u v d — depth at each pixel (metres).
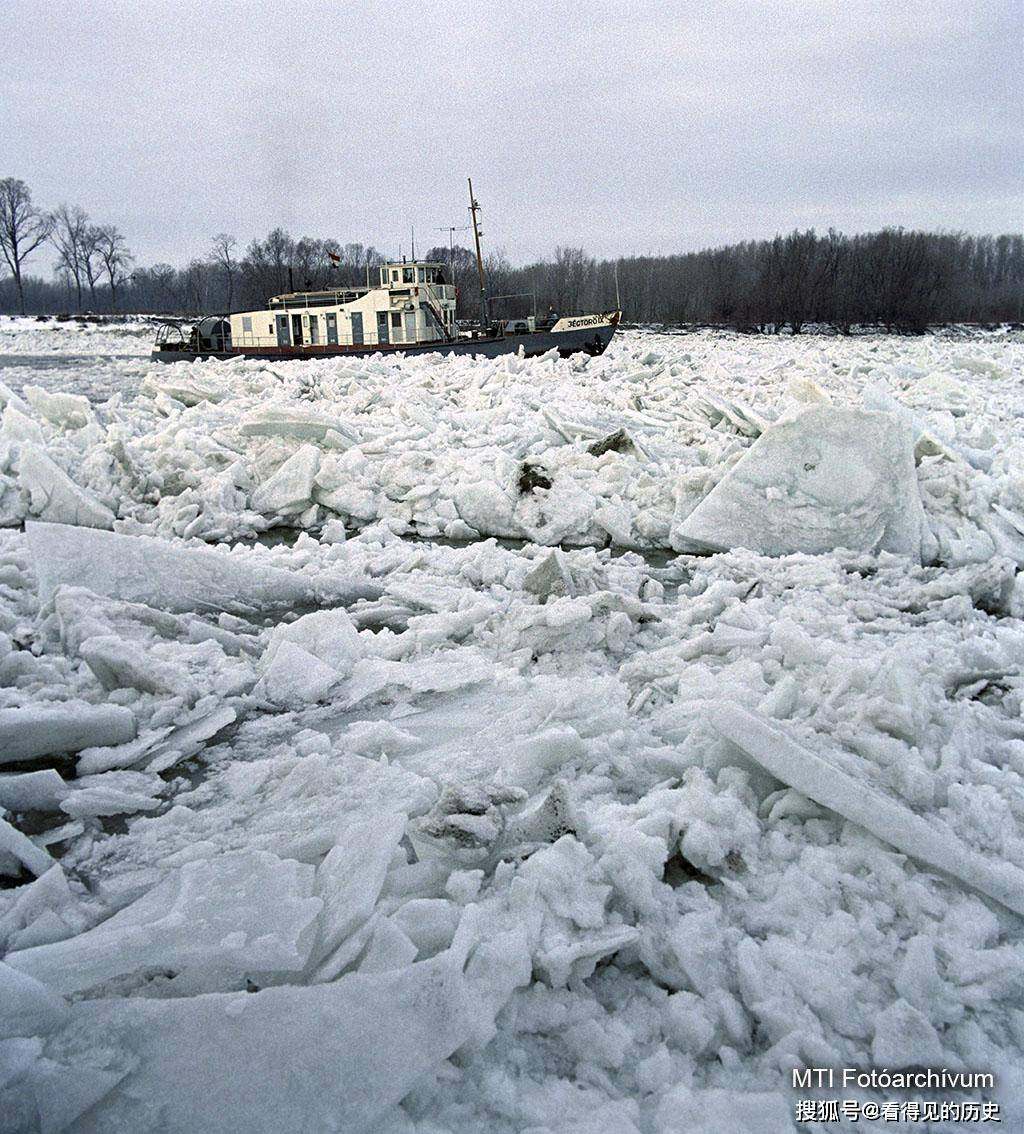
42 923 2.84
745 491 7.88
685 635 5.50
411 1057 2.27
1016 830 3.27
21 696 4.32
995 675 4.51
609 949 2.69
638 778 3.77
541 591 6.18
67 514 8.59
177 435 11.28
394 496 9.91
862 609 5.97
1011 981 2.61
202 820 3.56
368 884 2.90
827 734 3.86
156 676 4.50
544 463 9.69
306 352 26.72
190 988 2.55
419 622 5.71
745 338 46.75
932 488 8.00
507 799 3.37
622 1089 2.34
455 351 26.00
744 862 3.14
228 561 6.16
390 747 4.13
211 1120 2.09
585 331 27.23
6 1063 2.11
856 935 2.78
